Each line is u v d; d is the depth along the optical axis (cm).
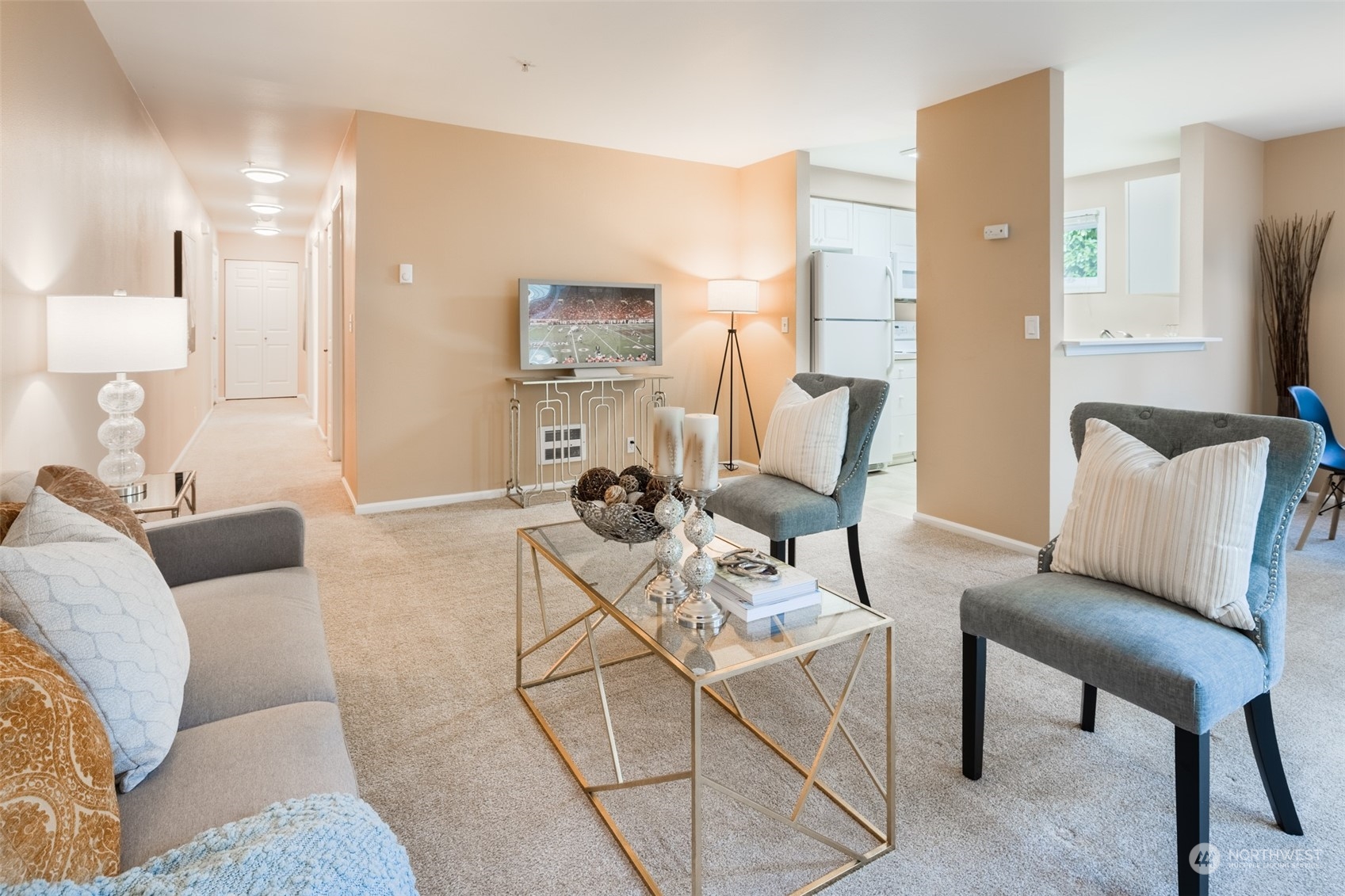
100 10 294
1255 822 163
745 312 552
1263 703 154
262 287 1103
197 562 195
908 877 148
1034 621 160
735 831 162
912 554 361
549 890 145
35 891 75
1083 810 168
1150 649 142
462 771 184
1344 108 420
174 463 545
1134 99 403
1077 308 582
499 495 488
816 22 301
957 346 394
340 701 219
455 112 428
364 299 435
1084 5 286
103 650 106
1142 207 538
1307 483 152
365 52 337
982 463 384
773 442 296
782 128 458
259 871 85
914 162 566
